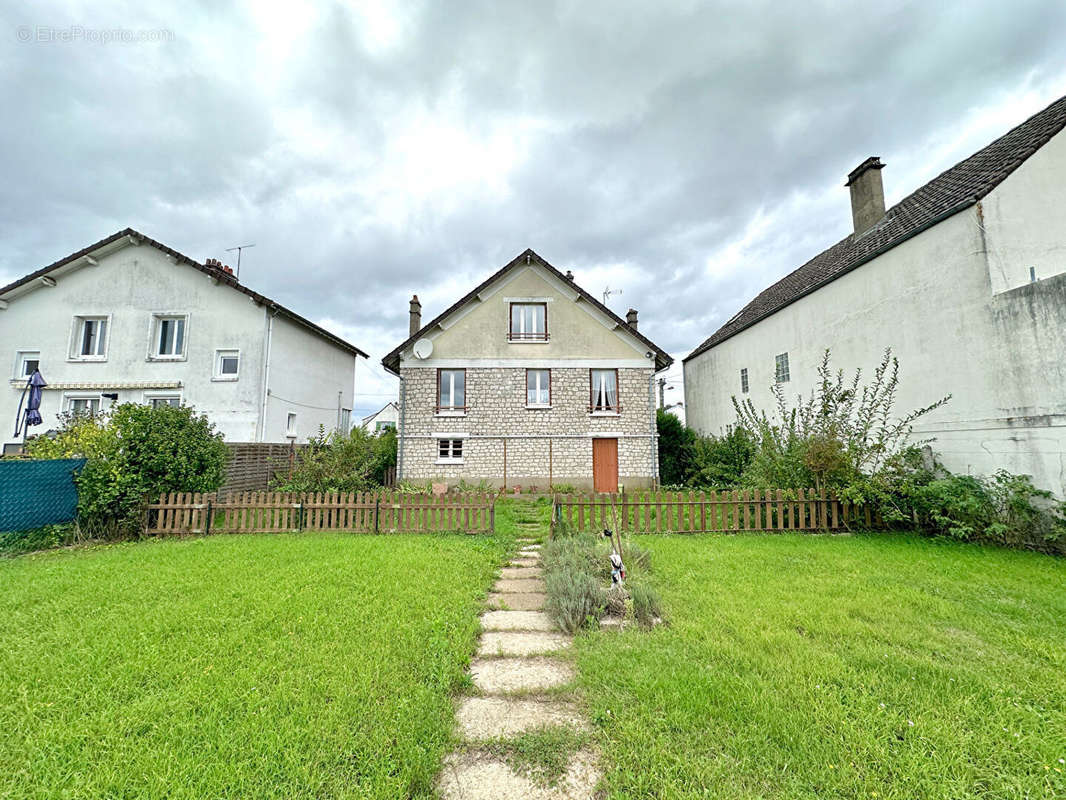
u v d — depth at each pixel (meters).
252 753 2.56
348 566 6.59
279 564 6.77
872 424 12.00
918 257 11.11
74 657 3.73
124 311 17.91
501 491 16.64
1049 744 2.73
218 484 10.62
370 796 2.26
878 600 5.17
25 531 8.11
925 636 4.26
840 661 3.66
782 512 9.44
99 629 4.29
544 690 3.38
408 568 6.47
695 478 18.55
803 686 3.30
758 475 11.34
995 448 9.17
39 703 3.06
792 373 16.27
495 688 3.41
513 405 18.47
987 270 9.45
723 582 5.91
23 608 4.94
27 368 18.06
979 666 3.71
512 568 7.05
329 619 4.52
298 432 19.88
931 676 3.49
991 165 10.77
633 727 2.83
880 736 2.77
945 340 10.34
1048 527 8.03
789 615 4.68
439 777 2.46
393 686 3.26
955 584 5.88
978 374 9.58
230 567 6.55
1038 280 9.34
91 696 3.16
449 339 18.62
